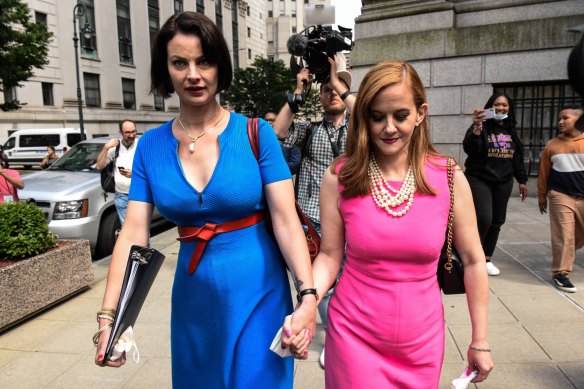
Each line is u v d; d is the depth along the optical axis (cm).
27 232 431
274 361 180
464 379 176
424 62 938
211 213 176
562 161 429
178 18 172
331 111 314
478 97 909
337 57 310
